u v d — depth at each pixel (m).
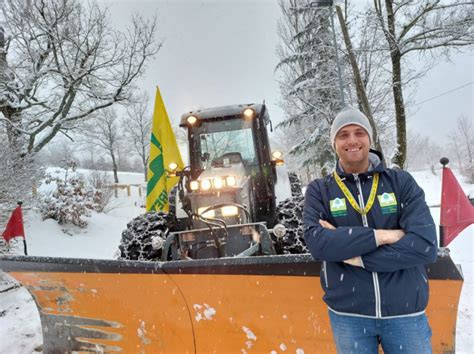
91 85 9.95
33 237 7.83
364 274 1.53
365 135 1.70
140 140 23.30
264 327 2.22
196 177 4.16
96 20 9.44
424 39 10.96
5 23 8.61
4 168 5.57
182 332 2.39
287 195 4.62
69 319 2.65
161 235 3.32
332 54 12.90
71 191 9.60
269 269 2.11
